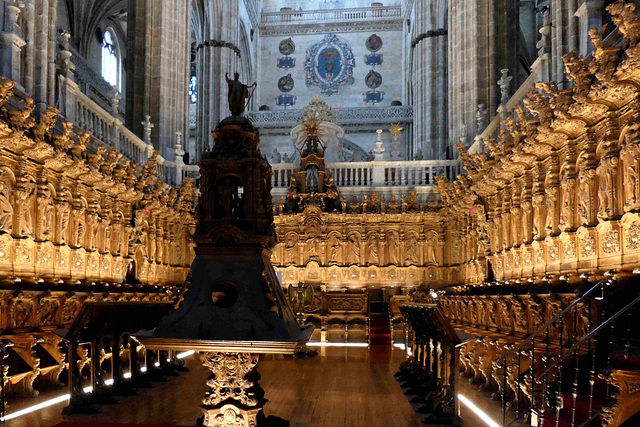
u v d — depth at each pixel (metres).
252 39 48.03
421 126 31.42
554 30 12.27
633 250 8.46
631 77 7.91
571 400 7.59
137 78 24.08
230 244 6.56
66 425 6.88
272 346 5.99
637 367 6.34
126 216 17.36
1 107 10.70
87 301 8.75
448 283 21.41
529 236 12.59
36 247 12.42
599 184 9.51
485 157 14.71
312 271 21.88
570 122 9.79
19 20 13.10
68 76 15.16
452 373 8.16
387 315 20.86
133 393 10.09
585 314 8.14
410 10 43.41
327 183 22.30
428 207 21.64
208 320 6.16
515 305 10.82
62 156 12.73
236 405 6.32
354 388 10.73
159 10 24.17
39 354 10.77
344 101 49.06
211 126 35.78
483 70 20.89
